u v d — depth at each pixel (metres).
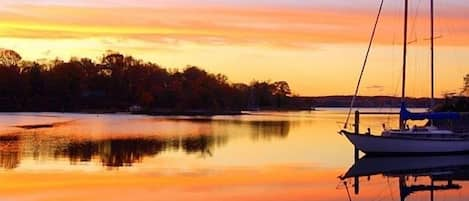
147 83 182.50
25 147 46.31
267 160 39.94
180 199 24.59
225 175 31.78
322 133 72.56
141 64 189.75
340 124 99.94
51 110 167.88
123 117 127.81
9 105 164.38
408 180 31.86
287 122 109.25
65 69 179.88
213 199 24.69
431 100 47.47
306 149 48.94
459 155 43.25
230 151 46.47
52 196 24.95
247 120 119.00
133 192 26.02
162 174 31.84
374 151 42.34
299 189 27.66
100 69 186.38
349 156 43.44
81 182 28.64
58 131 68.69
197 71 192.62
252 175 32.00
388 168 36.59
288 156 42.91
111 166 35.16
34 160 37.38
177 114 160.12
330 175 32.84
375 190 28.31
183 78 189.25
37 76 175.25
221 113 174.62
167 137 61.53
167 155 42.59
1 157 38.59
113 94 179.00
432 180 32.00
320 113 196.12
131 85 181.88
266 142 56.50
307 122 109.69
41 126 80.06
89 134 64.38
